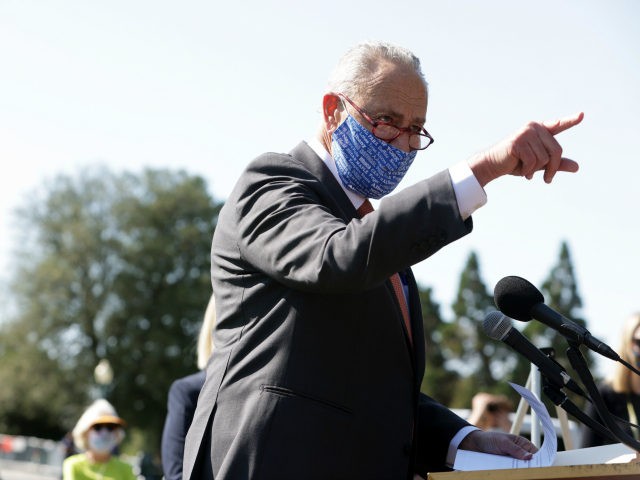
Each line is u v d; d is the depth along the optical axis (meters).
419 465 5.41
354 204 5.21
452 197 4.22
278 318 4.62
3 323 90.88
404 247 4.14
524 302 4.74
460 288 94.50
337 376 4.56
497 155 4.22
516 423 6.82
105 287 90.19
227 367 4.68
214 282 5.00
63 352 89.06
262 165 4.86
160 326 89.62
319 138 5.32
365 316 4.66
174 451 7.77
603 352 4.54
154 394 88.19
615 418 4.76
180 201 94.00
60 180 93.19
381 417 4.64
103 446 14.33
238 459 4.45
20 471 67.25
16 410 92.81
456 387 89.62
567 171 4.25
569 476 3.88
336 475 4.48
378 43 5.17
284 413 4.47
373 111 4.98
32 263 90.81
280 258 4.43
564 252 94.50
